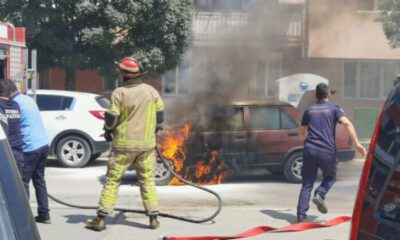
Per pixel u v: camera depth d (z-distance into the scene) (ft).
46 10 51.29
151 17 53.16
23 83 38.14
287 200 28.96
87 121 41.27
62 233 21.09
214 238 20.43
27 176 21.22
